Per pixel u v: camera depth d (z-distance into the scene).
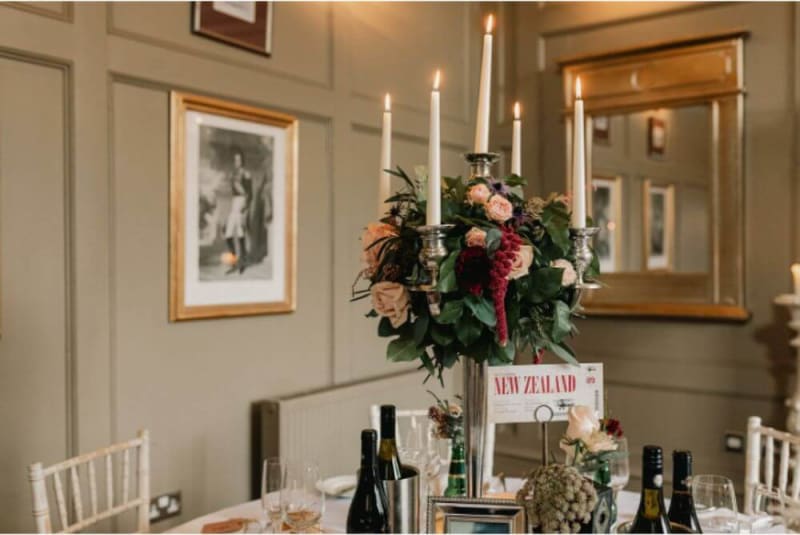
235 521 1.83
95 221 2.33
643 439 3.65
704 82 3.38
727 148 3.34
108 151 2.37
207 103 2.65
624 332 3.70
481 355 1.33
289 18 2.97
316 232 3.13
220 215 2.71
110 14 2.38
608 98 3.66
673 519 1.44
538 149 3.92
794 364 3.21
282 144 2.94
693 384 3.50
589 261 1.39
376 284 1.36
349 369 3.30
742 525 1.69
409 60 3.62
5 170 2.13
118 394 2.42
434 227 1.24
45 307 2.22
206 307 2.67
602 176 3.70
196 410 2.66
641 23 3.60
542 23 3.90
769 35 3.26
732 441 3.39
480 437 1.39
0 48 2.10
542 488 1.26
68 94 2.27
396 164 3.54
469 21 4.05
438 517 1.54
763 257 3.29
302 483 1.56
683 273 3.48
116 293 2.40
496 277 1.23
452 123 3.90
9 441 2.15
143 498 2.08
